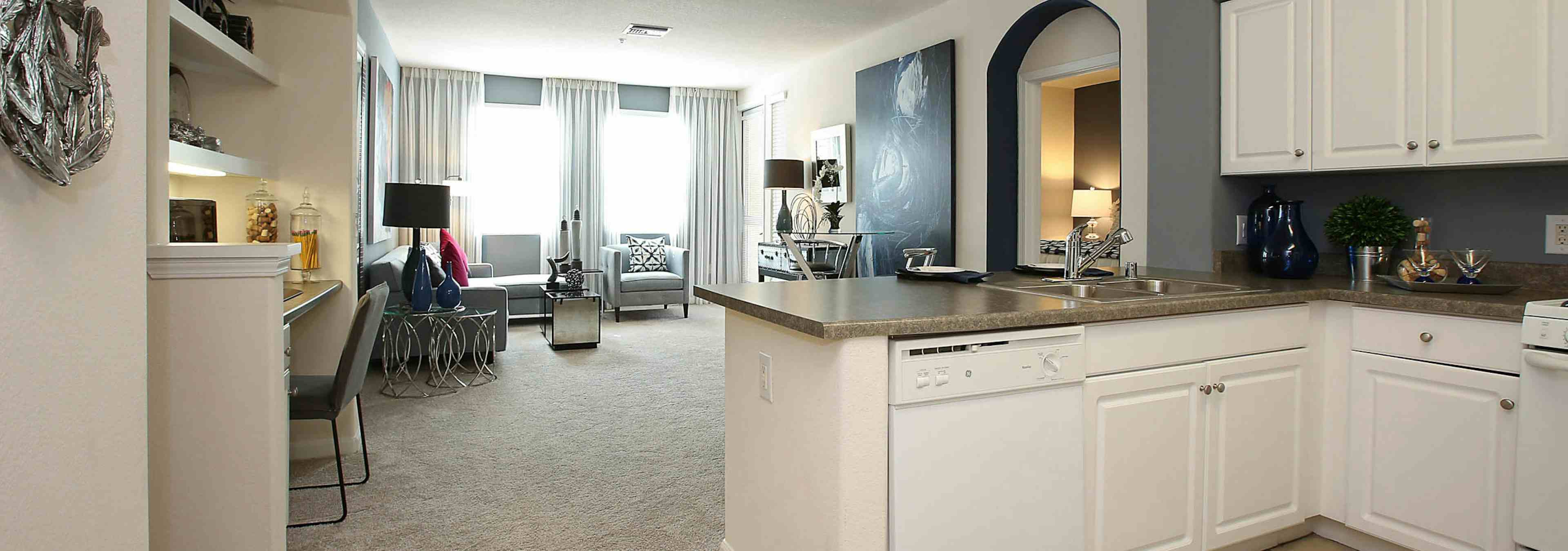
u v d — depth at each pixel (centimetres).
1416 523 215
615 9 549
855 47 645
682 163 867
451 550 235
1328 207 308
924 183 547
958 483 174
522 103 804
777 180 686
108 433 129
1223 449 217
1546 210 250
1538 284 250
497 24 592
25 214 106
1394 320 219
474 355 488
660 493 283
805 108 734
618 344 602
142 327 140
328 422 328
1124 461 199
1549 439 187
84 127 114
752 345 209
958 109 521
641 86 853
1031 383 181
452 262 554
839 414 163
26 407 107
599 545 239
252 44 304
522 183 808
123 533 134
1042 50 483
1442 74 239
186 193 318
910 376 167
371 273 493
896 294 225
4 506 102
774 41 646
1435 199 278
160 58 202
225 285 205
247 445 208
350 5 332
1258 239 298
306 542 239
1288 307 229
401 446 340
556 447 339
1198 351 211
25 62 99
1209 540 216
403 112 752
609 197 839
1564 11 214
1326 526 241
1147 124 361
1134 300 208
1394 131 250
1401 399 218
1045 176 623
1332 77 267
